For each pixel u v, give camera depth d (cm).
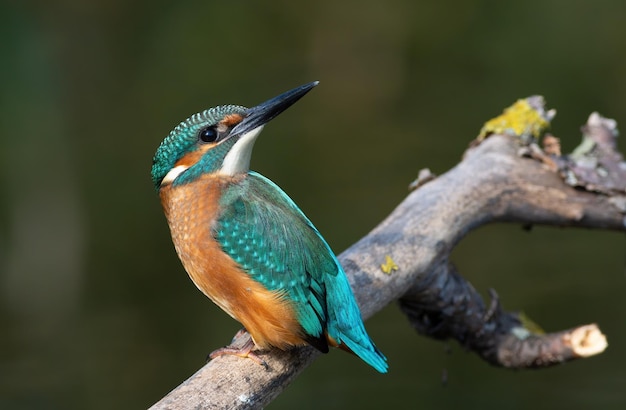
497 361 754
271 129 1750
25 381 1186
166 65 1841
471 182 759
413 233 700
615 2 1766
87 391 1170
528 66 1759
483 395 1113
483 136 816
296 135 1723
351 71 1842
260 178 617
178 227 598
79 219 1584
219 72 1828
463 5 1864
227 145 608
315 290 571
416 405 1099
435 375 1159
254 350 587
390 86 1825
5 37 1557
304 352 596
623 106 1622
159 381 1206
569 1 1789
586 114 1619
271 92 1788
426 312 742
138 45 1859
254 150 1684
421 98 1784
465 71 1816
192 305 1384
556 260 1337
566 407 1077
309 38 1878
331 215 1477
